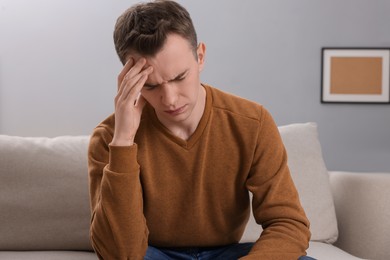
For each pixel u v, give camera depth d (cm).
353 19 256
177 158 137
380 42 257
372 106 258
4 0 253
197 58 123
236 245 147
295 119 258
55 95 255
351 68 257
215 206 142
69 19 254
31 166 191
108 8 254
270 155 140
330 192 201
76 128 256
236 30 256
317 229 195
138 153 137
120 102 126
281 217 135
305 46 257
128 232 127
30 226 189
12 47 254
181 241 144
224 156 139
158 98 121
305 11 256
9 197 188
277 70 257
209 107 139
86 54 255
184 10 122
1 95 254
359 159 260
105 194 127
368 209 192
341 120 259
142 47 116
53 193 190
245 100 145
